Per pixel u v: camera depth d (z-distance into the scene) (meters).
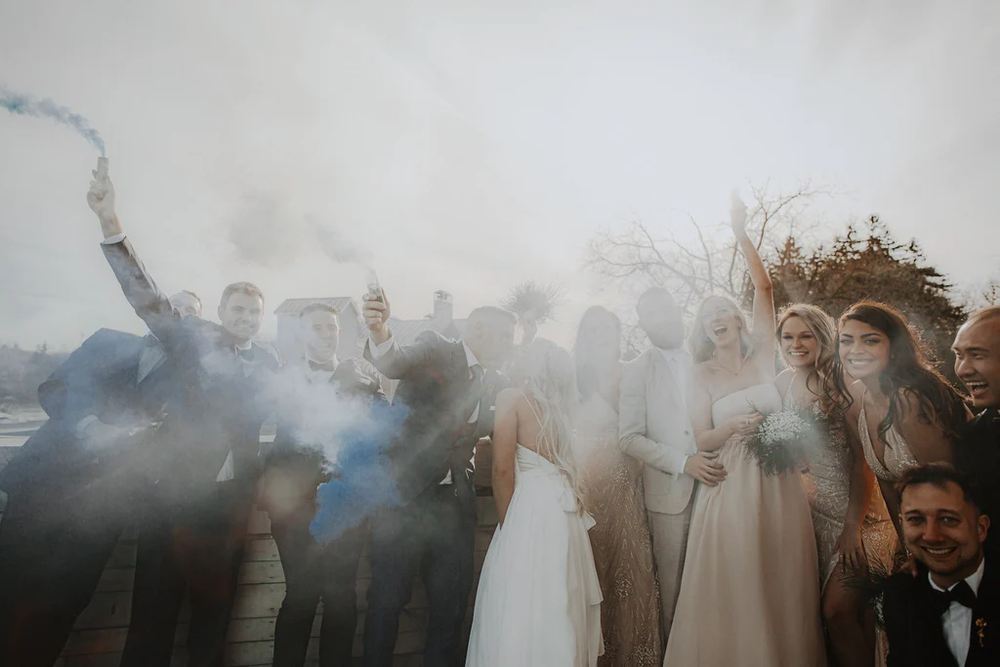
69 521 1.67
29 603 1.63
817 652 1.87
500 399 1.95
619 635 2.03
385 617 1.82
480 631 1.82
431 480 1.89
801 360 2.08
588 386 2.20
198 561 1.76
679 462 2.01
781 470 1.93
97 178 1.77
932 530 1.73
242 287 1.92
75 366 1.75
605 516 2.10
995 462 1.77
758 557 1.87
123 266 1.76
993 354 1.82
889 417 1.93
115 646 1.87
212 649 1.80
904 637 1.78
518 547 1.82
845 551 1.94
